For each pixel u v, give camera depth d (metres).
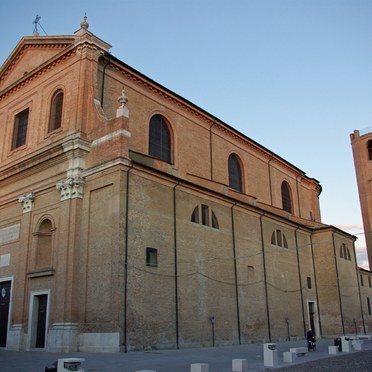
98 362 14.48
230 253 26.64
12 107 28.30
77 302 20.06
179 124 29.00
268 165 38.09
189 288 22.75
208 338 23.17
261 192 36.09
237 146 34.50
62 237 21.33
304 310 32.91
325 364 13.76
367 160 58.88
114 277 19.02
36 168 24.17
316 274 36.09
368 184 58.09
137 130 25.56
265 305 28.53
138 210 20.80
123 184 20.36
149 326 19.80
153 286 20.56
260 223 30.41
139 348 19.02
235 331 25.25
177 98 28.73
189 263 23.20
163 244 21.80
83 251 20.69
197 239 24.25
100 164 21.11
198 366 10.75
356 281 38.66
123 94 22.05
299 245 34.84
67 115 23.72
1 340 23.39
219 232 26.22
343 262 37.03
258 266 28.97
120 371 12.10
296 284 32.88
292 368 12.88
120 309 18.55
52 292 21.22
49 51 27.09
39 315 21.89
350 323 35.53
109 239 19.80
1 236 25.69
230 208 27.78
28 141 25.94
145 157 23.62
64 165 22.66
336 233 36.94
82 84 23.28
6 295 24.17
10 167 25.34
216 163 31.59
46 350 20.08
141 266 20.17
